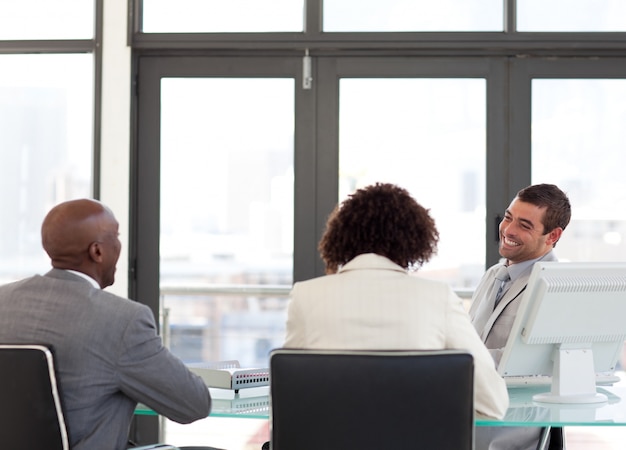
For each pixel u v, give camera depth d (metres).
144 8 4.79
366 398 1.99
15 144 4.89
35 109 4.89
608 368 2.77
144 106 4.83
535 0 4.65
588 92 4.69
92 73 4.83
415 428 1.99
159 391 2.18
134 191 4.82
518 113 4.69
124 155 4.75
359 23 4.70
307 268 4.78
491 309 3.14
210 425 5.00
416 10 4.69
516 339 2.60
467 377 2.00
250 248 4.82
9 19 4.84
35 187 4.89
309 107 4.76
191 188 4.83
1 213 4.91
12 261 4.90
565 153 4.70
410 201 2.29
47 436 2.08
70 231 2.24
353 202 2.29
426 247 2.28
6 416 2.09
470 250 4.71
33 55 4.88
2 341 2.16
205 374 2.74
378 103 4.74
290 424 2.02
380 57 4.73
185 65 4.80
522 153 4.69
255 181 4.81
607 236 4.69
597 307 2.58
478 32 4.64
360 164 4.75
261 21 4.73
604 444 4.76
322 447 2.01
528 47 4.63
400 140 4.73
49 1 4.83
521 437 2.84
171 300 4.86
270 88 4.79
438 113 4.73
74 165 4.86
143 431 4.76
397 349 2.11
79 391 2.13
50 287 2.21
